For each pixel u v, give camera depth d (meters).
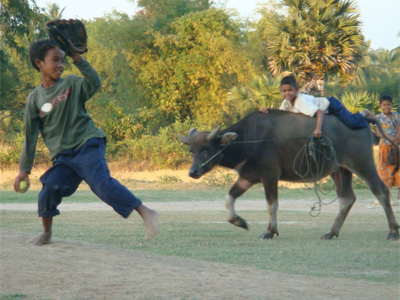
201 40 41.38
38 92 6.23
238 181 10.62
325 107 10.38
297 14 31.92
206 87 42.31
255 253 8.27
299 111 10.41
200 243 9.34
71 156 6.17
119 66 44.22
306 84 31.23
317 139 10.20
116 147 41.72
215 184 25.48
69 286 5.14
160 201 19.55
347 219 13.59
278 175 10.38
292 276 6.22
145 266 5.94
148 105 43.50
